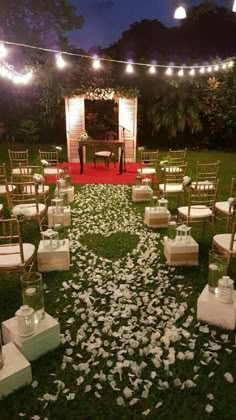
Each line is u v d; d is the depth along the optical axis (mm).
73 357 2389
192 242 3705
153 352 2404
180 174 5965
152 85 11430
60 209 4695
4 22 12148
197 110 11305
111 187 7109
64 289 3225
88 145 8219
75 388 2137
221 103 11586
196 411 1991
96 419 1944
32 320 2309
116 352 2426
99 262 3783
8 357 2186
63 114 11750
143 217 5262
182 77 10922
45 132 12922
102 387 2143
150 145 12688
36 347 2355
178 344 2506
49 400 2049
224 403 2039
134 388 2121
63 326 2717
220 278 2717
